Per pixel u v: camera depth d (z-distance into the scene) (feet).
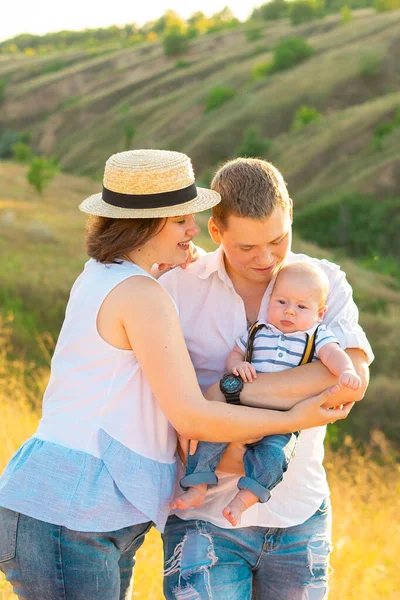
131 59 369.30
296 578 9.53
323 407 9.07
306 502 9.53
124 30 643.04
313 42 279.69
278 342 9.46
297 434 9.20
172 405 8.30
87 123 312.71
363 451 49.96
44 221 94.32
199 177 217.15
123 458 8.28
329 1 429.79
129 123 282.15
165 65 350.02
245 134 224.53
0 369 31.83
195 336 9.86
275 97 236.02
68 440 8.23
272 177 9.02
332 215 154.10
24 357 47.06
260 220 8.81
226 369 9.75
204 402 8.40
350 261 122.83
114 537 8.28
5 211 103.30
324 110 227.81
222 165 9.55
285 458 8.90
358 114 193.06
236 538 9.29
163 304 8.34
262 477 8.79
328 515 9.89
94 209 8.70
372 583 15.14
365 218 150.30
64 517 7.98
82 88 352.69
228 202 8.92
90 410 8.27
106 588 8.17
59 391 8.44
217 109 253.65
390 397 57.36
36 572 8.02
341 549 16.35
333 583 14.75
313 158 182.09
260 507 9.27
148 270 8.96
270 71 266.77
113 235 8.61
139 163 8.51
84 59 419.13
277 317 9.49
